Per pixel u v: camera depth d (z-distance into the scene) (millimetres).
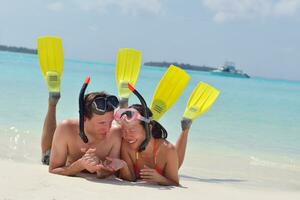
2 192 3309
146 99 16953
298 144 8930
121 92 5660
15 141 6832
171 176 4371
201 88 5789
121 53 6125
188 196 3773
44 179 3799
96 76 36000
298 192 4812
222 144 8289
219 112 14992
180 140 5434
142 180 4383
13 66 43594
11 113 9844
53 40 5754
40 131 7805
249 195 4172
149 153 4391
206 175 5746
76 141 4293
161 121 11148
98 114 4164
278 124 12523
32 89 16828
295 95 37031
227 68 116062
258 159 7094
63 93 16203
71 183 3775
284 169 6484
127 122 4262
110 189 3715
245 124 11906
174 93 5664
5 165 4262
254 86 55406
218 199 3795
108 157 4336
